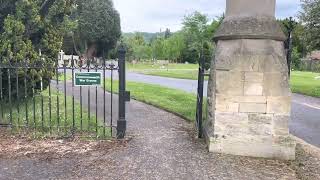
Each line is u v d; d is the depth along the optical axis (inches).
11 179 209.9
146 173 221.6
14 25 340.5
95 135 296.2
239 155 262.4
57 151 257.3
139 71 1520.7
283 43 265.6
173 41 2347.4
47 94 517.7
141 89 671.8
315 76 1357.0
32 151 255.9
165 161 242.7
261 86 257.3
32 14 356.5
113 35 1911.9
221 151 264.4
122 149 265.0
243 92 258.7
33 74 349.7
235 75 257.8
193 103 494.3
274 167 241.8
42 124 301.1
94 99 511.2
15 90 373.7
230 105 260.7
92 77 292.7
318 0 751.1
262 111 259.3
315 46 787.4
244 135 261.9
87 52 1839.3
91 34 1811.0
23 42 346.9
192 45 2161.7
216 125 263.7
